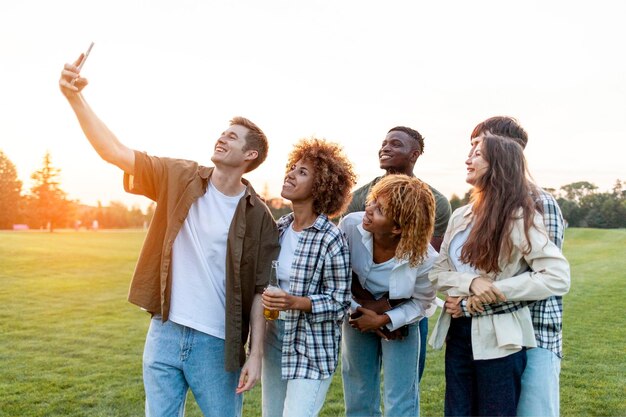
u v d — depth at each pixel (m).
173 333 2.83
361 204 3.95
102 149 2.65
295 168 2.98
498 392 2.59
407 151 3.91
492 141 2.72
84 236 39.47
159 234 2.87
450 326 2.82
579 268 17.84
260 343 2.91
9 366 6.50
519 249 2.60
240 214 2.87
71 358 6.95
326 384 2.94
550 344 2.65
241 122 2.90
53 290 13.95
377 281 3.19
